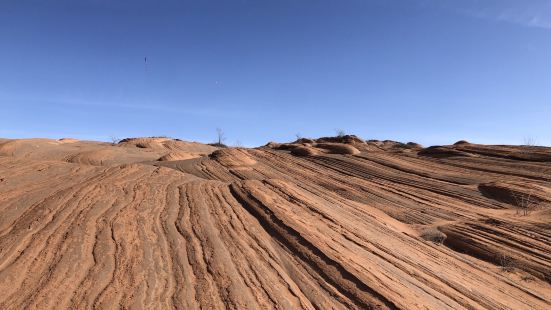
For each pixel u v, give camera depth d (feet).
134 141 145.07
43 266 22.03
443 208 58.08
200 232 27.89
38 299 19.19
